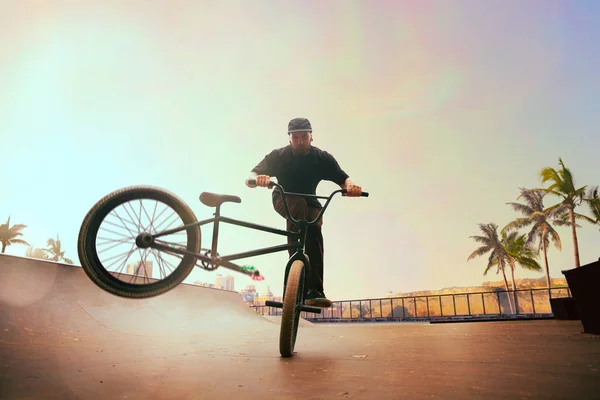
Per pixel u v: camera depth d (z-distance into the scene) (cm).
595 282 333
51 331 385
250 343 364
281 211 315
